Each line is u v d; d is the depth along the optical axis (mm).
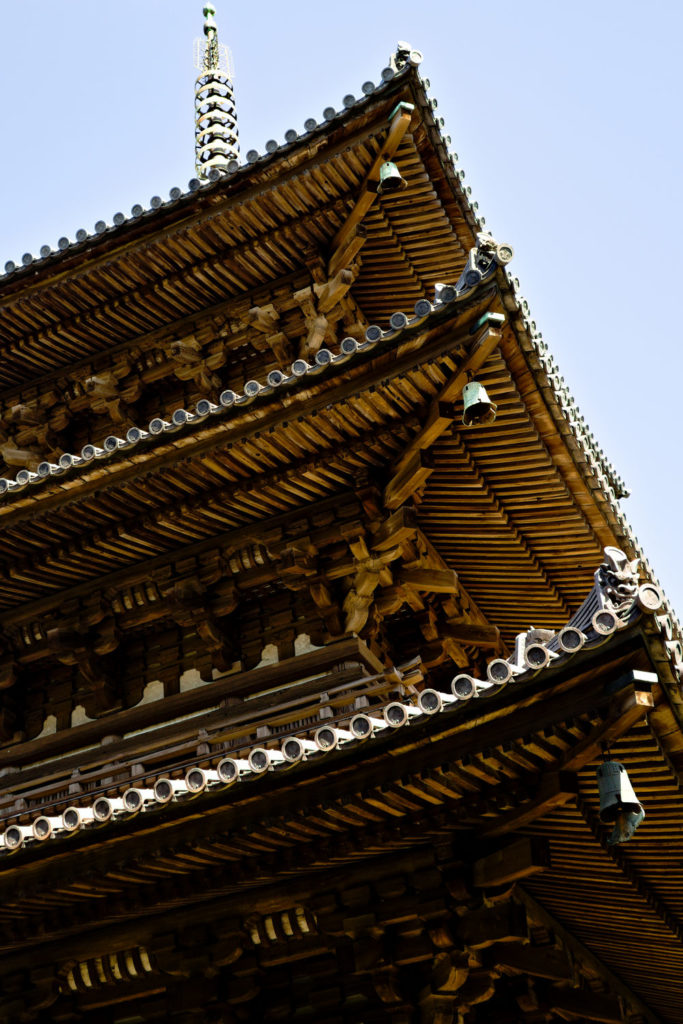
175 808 14266
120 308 23438
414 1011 15266
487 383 17688
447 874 14680
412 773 13602
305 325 22828
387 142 20703
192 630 20797
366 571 19219
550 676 12703
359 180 21516
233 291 23344
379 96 20531
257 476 19078
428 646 20703
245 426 18250
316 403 17828
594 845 15305
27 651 21391
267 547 19719
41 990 16547
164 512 19562
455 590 19453
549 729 12977
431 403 17719
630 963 18391
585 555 20688
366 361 17266
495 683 12859
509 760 13469
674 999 19250
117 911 15695
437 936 14719
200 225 22047
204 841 14453
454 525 20281
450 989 14906
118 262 22625
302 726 19219
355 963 15172
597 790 14789
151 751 20172
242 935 15641
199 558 20188
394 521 18812
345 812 14141
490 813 14047
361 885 15094
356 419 18016
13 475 24766
